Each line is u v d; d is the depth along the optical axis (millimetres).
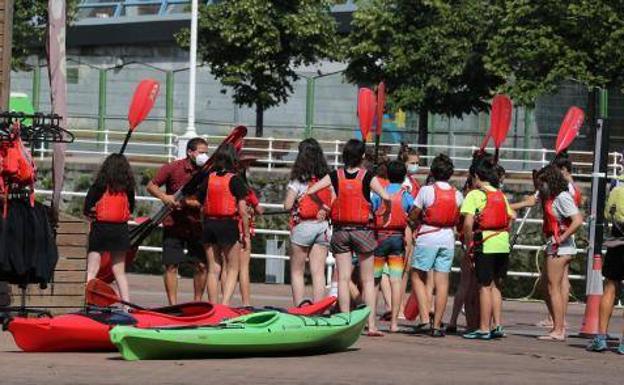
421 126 53531
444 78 52250
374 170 20641
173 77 63750
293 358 15688
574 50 48625
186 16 67000
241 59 54938
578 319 25000
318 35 55188
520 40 49000
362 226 18219
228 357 15430
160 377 13250
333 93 62469
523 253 39219
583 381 14453
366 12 52812
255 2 53594
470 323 20281
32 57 64188
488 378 14258
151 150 62812
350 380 13469
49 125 18062
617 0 48312
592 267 21000
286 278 38688
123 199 18422
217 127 64688
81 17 71375
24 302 17922
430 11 52250
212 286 19438
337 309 18766
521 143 57906
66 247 19219
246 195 19359
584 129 54250
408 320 22016
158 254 38719
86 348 15555
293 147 55562
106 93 66562
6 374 13234
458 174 46938
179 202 19906
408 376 14086
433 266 19578
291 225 18938
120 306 18359
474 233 19453
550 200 19812
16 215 17141
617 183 18406
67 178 47719
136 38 68625
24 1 56594
